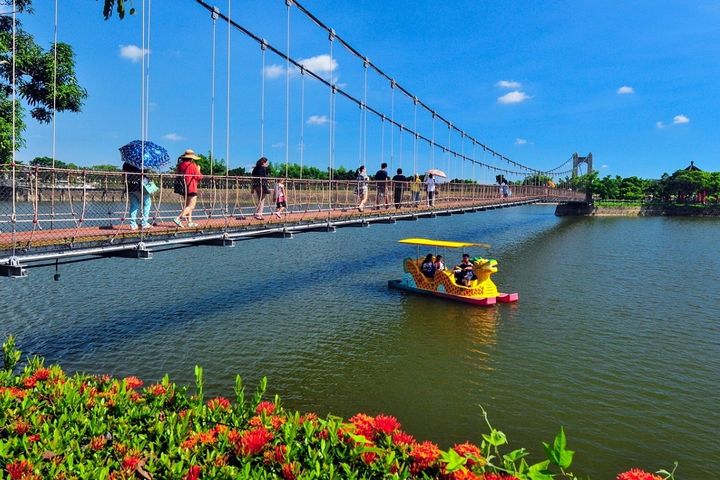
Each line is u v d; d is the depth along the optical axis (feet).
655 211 297.53
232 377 40.37
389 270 87.45
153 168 38.99
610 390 39.27
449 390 39.14
